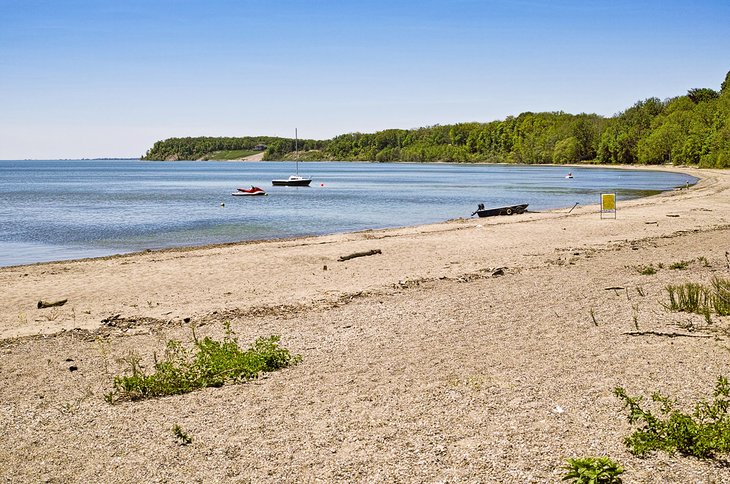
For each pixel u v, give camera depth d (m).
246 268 21.39
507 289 16.52
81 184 104.94
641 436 6.88
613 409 7.98
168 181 117.56
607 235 28.39
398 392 8.97
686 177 98.62
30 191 82.69
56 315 15.11
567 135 188.62
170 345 11.30
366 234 31.39
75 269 21.91
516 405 8.26
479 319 13.32
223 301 16.28
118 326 13.79
